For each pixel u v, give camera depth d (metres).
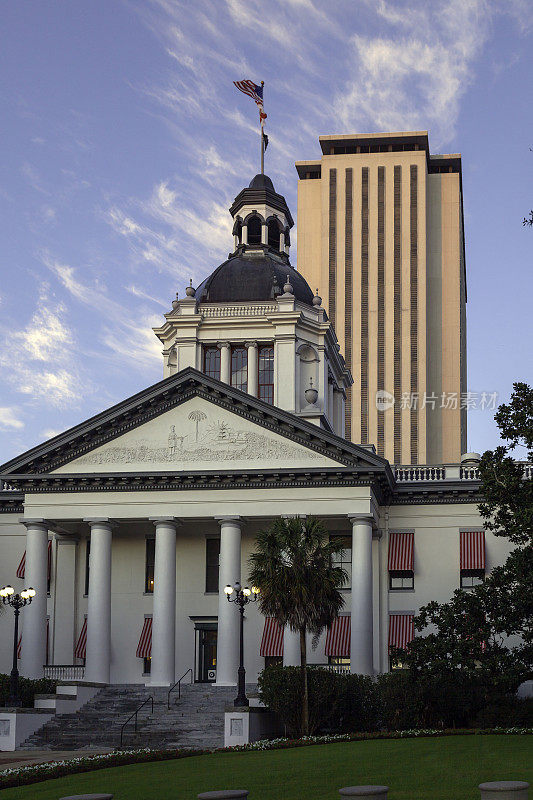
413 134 173.00
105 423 65.00
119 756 42.41
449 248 171.50
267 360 80.31
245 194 89.69
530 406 52.91
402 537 68.81
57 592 69.94
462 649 51.28
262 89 96.25
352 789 23.86
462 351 179.38
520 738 44.34
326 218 169.88
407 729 52.47
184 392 65.31
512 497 52.41
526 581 50.56
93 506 65.19
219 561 67.25
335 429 88.06
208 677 67.69
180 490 64.75
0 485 75.38
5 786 36.81
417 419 162.25
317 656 65.56
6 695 56.22
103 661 63.25
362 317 166.25
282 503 63.94
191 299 81.56
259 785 34.03
